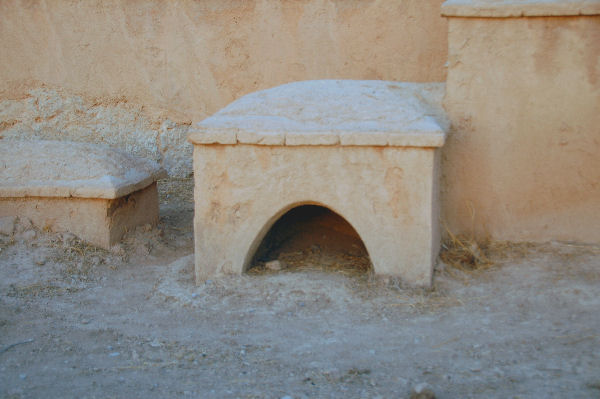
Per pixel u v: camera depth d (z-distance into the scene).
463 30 4.33
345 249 4.80
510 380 2.92
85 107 6.92
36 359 3.30
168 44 6.71
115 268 4.80
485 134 4.44
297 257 4.68
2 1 6.75
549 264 4.18
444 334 3.49
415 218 4.02
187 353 3.38
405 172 3.97
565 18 4.16
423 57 5.93
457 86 4.42
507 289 3.97
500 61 4.32
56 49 6.82
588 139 4.28
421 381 2.97
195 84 6.75
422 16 5.85
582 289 3.84
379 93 4.25
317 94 4.26
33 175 4.94
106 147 5.45
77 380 3.05
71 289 4.38
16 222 4.93
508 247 4.47
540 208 4.46
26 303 4.10
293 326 3.69
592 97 4.23
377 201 4.05
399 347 3.36
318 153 4.07
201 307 4.02
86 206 4.93
